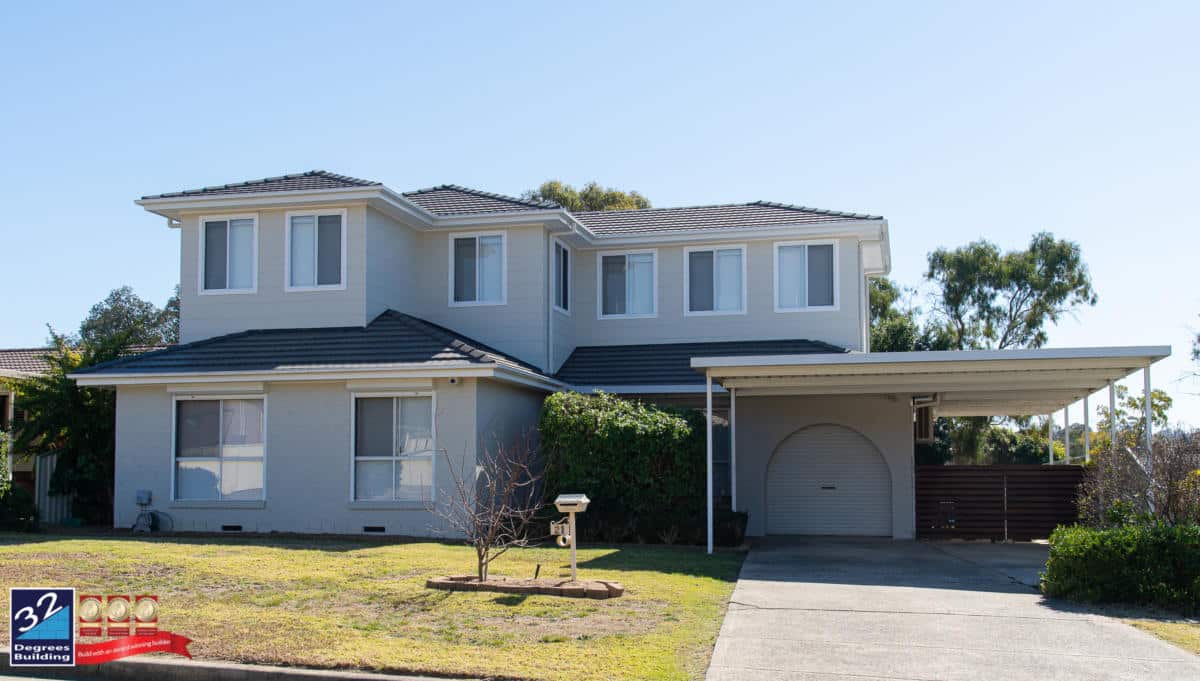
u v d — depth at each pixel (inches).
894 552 678.5
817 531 824.3
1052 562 475.2
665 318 885.2
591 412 683.4
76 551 535.5
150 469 731.4
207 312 792.3
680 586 472.7
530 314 823.1
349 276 767.1
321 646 349.1
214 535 688.4
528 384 741.9
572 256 906.1
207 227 800.9
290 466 713.6
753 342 856.3
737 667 335.3
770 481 836.0
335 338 741.9
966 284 1723.7
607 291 902.4
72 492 804.0
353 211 770.2
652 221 932.0
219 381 708.0
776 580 521.3
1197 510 531.2
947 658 350.0
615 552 599.8
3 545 570.6
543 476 696.4
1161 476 553.3
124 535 687.7
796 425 826.8
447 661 331.6
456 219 832.9
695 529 660.1
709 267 880.9
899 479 804.6
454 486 681.6
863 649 361.7
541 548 617.9
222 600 421.7
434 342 715.4
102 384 727.1
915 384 698.8
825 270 853.8
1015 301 1731.1
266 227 787.4
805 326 852.6
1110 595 452.8
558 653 343.6
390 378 692.7
